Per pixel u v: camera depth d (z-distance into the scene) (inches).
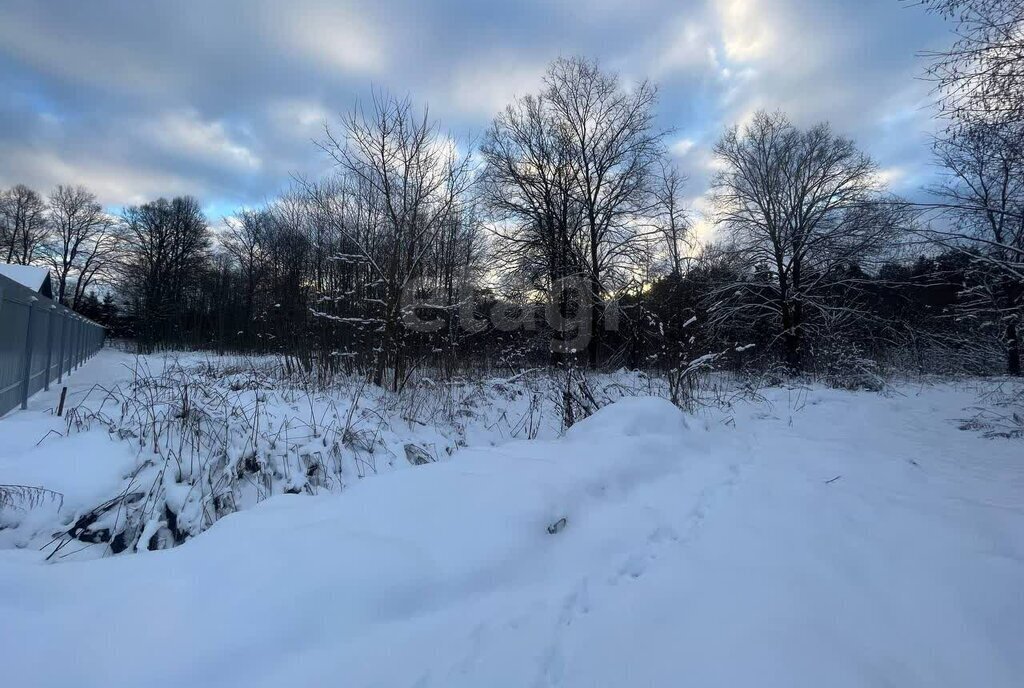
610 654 101.2
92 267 2126.0
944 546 148.1
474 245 870.4
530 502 152.3
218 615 99.0
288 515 141.7
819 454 267.9
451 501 150.3
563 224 827.4
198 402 241.8
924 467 254.5
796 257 817.5
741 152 857.5
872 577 130.5
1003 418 391.5
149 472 189.5
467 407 402.3
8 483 167.8
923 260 718.5
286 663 92.3
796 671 94.0
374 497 152.3
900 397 549.3
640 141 1002.7
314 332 500.4
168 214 2144.4
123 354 1344.7
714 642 103.0
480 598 118.5
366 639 100.2
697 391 423.2
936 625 110.6
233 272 1963.6
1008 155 332.8
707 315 814.5
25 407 373.1
